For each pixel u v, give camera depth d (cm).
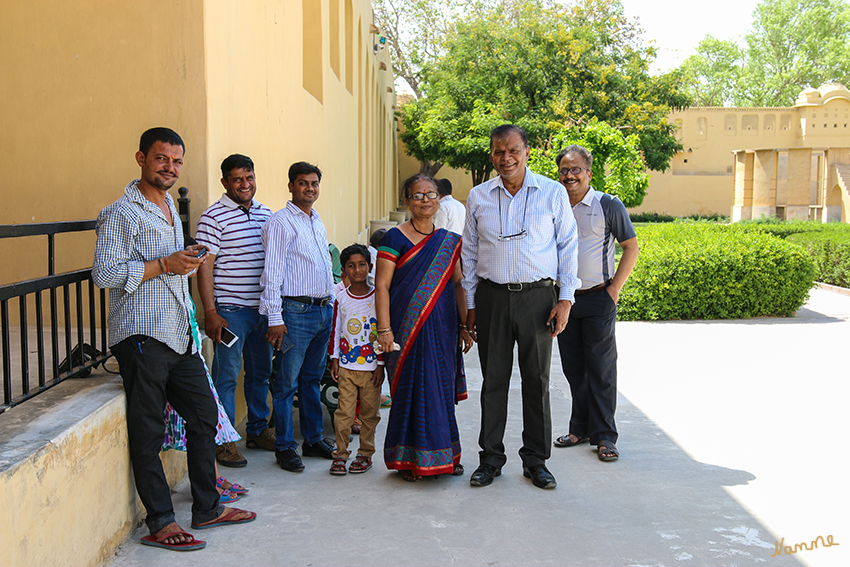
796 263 955
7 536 220
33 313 482
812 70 4525
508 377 396
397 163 3359
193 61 440
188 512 352
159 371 309
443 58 2728
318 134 828
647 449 454
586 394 466
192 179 444
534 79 2056
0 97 455
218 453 426
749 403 555
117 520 309
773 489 385
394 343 386
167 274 308
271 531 333
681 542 322
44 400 299
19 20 448
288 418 422
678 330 869
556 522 344
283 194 646
